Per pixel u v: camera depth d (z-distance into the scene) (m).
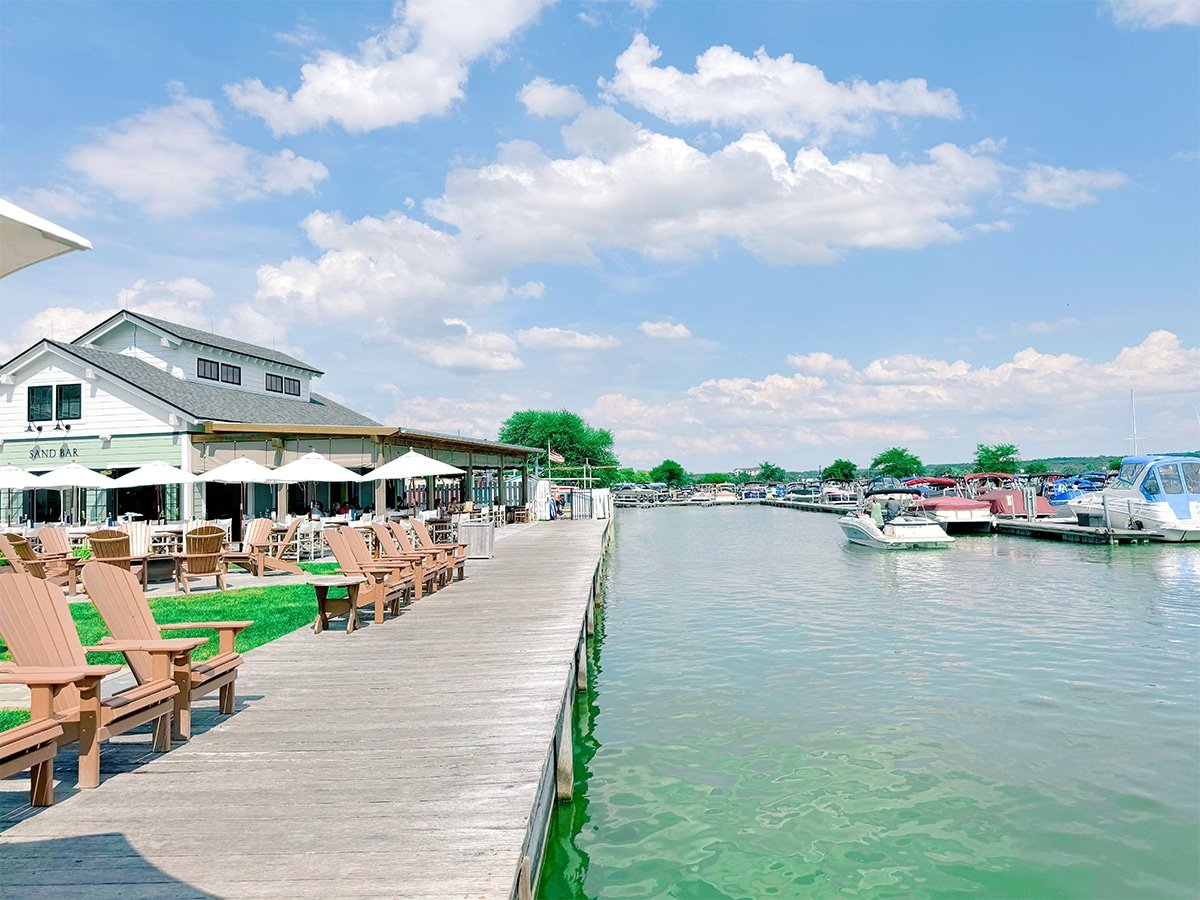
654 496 87.56
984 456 80.88
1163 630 13.98
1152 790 7.00
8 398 25.03
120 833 4.18
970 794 6.99
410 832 4.17
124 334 28.62
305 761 5.27
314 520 21.62
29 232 3.00
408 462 21.98
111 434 24.31
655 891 5.49
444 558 14.46
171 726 5.85
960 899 5.33
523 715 6.28
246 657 8.56
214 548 15.04
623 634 14.55
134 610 6.15
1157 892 5.39
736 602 18.17
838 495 69.19
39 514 25.09
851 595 18.92
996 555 27.88
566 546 22.22
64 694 5.09
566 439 71.44
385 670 7.87
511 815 4.38
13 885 3.64
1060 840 6.13
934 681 10.67
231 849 3.99
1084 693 10.00
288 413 29.91
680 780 7.40
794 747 8.22
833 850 6.05
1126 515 31.30
